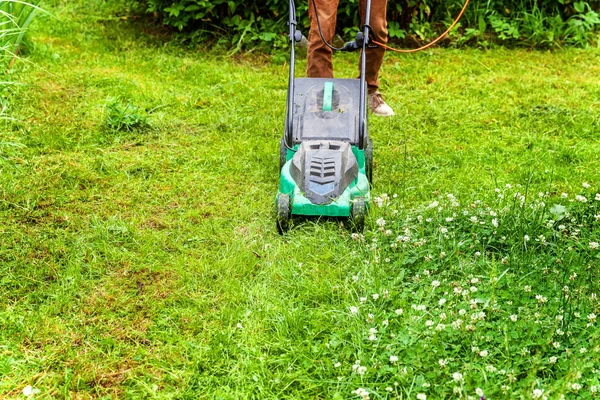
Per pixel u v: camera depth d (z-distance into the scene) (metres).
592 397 4.25
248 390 4.40
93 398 4.41
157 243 5.28
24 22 7.26
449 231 5.22
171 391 4.43
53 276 5.03
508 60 7.80
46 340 4.65
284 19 7.99
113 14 8.62
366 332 4.61
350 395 4.37
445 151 6.24
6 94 6.64
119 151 6.18
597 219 5.29
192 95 6.99
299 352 4.56
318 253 5.14
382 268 4.96
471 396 4.22
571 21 8.17
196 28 8.15
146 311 4.82
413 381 4.33
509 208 5.38
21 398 4.38
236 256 5.12
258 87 7.17
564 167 6.05
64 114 6.54
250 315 4.77
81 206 5.57
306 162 5.26
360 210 5.21
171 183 5.84
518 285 4.83
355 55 7.80
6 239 5.25
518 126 6.60
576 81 7.39
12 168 5.85
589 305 4.71
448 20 8.23
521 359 4.39
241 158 6.11
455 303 4.74
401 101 6.98
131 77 7.27
